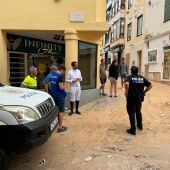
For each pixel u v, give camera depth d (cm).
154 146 573
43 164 483
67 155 522
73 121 786
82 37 1014
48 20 957
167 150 551
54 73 660
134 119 658
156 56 2008
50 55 1251
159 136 643
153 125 741
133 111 662
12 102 418
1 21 953
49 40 1222
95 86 1173
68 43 962
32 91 525
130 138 625
